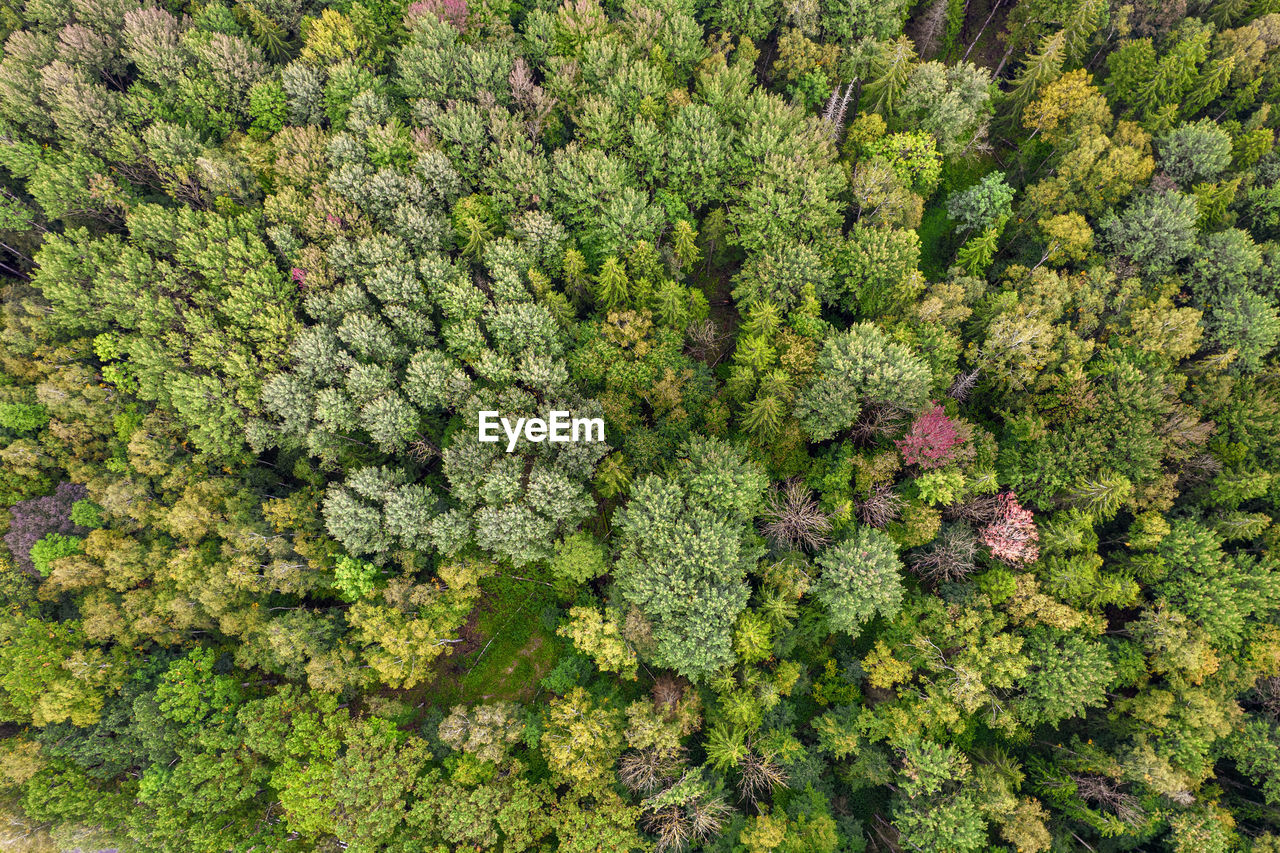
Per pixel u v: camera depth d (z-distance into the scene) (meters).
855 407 43.00
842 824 42.91
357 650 44.75
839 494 44.47
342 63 49.03
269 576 43.44
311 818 38.16
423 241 48.31
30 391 46.03
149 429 46.03
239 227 48.34
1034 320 46.28
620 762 42.69
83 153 48.44
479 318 48.53
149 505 45.09
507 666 48.66
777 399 44.56
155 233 46.31
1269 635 40.94
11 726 42.34
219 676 42.88
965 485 43.00
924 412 42.53
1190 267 48.09
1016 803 39.06
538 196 48.62
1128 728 42.34
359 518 42.91
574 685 46.34
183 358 47.38
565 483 42.84
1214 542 41.34
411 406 46.66
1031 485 45.09
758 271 49.06
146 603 43.16
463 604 44.81
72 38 48.00
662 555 40.97
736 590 40.53
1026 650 42.12
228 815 41.81
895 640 43.97
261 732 40.47
